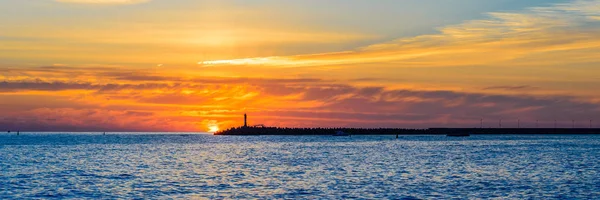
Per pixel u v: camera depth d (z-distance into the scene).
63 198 63.22
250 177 83.44
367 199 61.69
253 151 167.12
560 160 117.81
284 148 189.38
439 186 71.38
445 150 165.38
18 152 157.62
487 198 62.19
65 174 88.44
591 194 65.12
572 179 79.62
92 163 113.25
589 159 121.00
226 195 65.06
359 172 90.19
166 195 65.19
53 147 197.12
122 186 72.75
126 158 130.75
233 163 113.19
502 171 91.31
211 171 94.12
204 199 62.25
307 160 121.00
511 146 196.62
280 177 83.25
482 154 141.62
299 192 66.94
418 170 93.25
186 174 88.56
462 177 81.75
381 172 89.94
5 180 79.38
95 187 71.75
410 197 62.78
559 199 61.66
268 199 62.06
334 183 75.00
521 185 72.56
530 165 104.00
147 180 79.50
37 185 73.88
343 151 162.50
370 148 183.88
